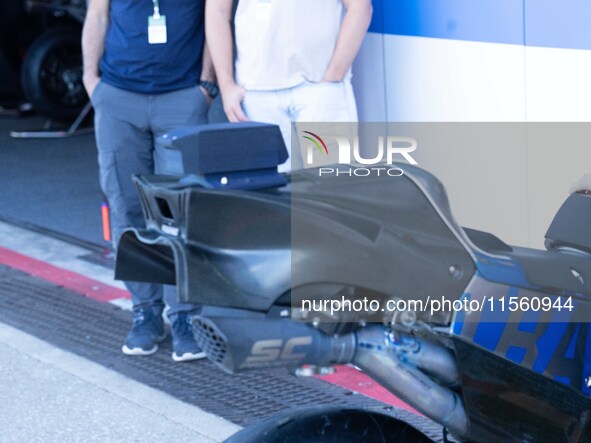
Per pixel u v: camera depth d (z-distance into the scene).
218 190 1.89
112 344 4.74
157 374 4.36
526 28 3.94
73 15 10.34
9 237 6.69
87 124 10.53
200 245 1.90
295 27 3.97
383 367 1.99
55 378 4.34
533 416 2.09
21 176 8.40
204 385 4.21
